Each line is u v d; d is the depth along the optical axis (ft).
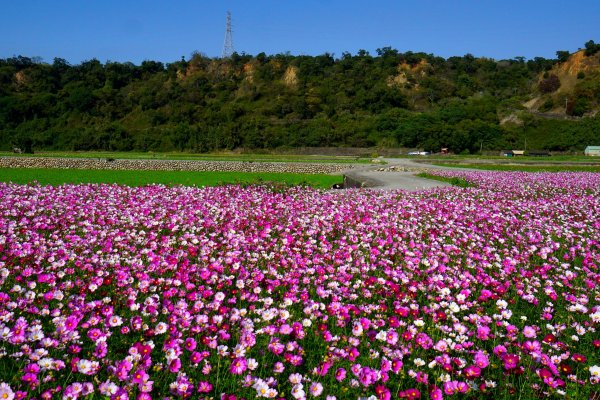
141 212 33.91
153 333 13.21
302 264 20.22
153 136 269.64
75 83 361.92
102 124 297.53
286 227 29.55
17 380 10.60
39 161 136.26
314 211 36.32
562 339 15.35
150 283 17.11
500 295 18.40
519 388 12.42
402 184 70.18
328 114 314.96
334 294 16.79
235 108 312.09
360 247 25.80
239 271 19.75
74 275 18.90
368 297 17.43
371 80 365.81
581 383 12.27
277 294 17.89
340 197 46.39
